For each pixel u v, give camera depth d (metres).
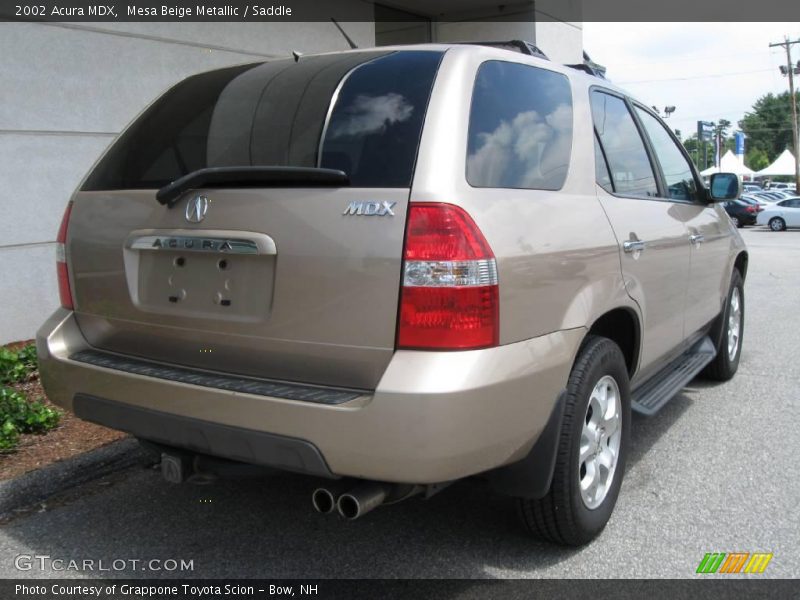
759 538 3.30
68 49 6.63
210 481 2.95
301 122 2.79
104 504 3.69
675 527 3.40
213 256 2.75
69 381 3.06
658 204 4.02
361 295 2.46
